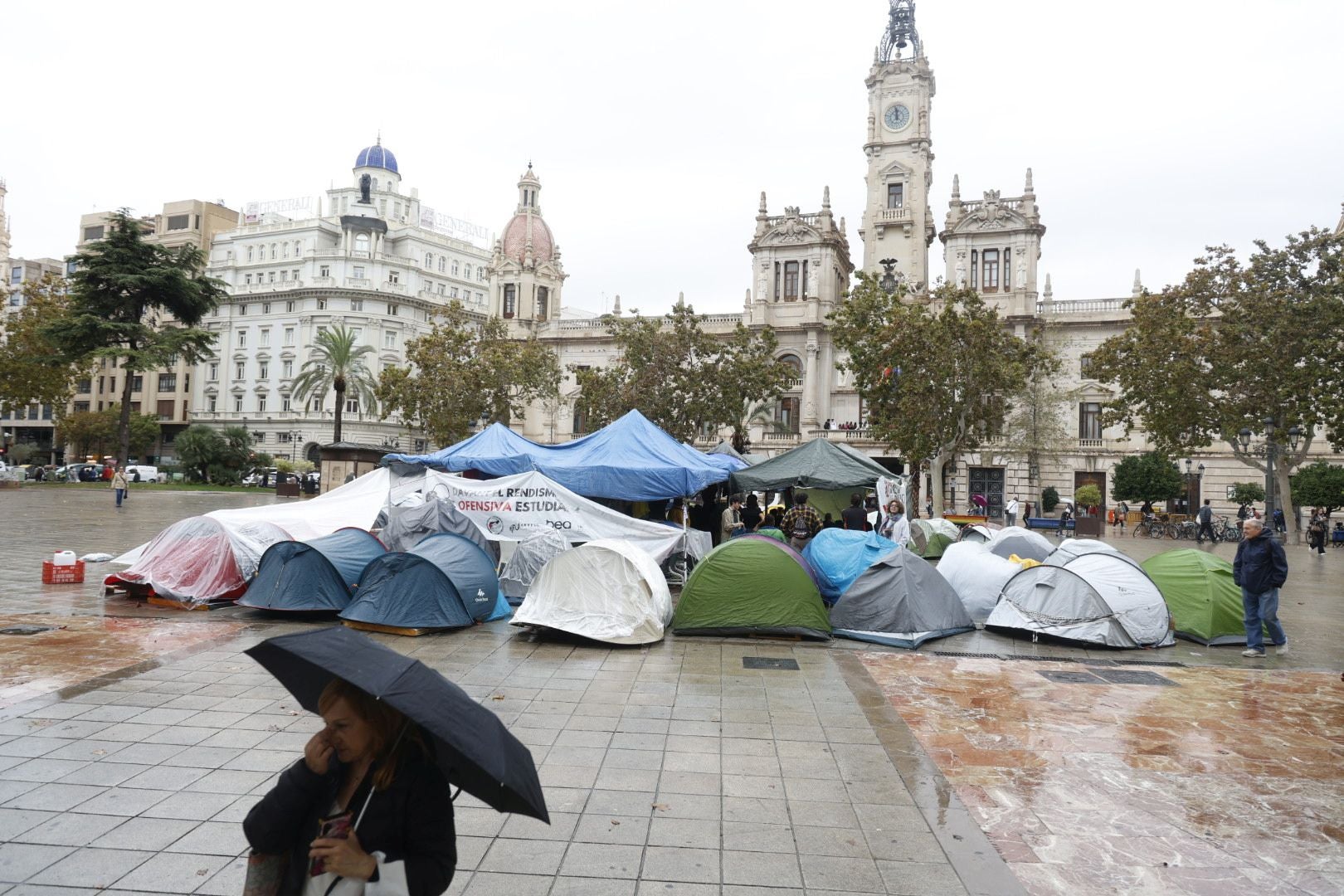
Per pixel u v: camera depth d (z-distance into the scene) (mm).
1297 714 8273
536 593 11070
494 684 8656
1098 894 4660
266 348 77750
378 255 78250
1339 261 31156
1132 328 41969
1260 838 5445
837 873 4773
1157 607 11828
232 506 36000
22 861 4613
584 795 5797
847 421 54344
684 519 16109
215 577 12289
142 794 5555
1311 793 6215
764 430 54219
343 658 2645
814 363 54406
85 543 20406
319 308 75375
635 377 39625
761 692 8609
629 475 15430
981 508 42469
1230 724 7898
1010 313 49531
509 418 49281
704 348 39594
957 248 51000
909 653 10766
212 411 79625
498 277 66688
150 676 8391
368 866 2559
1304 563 25859
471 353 47750
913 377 31453
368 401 63625
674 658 10078
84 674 8430
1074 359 49969
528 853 4910
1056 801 5965
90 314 46906
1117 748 7133
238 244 81812
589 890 4492
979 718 7930
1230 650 11633
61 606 12039
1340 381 31312
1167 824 5625
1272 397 31859
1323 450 45500
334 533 12672
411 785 2668
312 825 2697
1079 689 9141
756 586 11406
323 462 32344
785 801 5777
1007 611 12234
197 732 6781
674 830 5270
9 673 8430
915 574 11773
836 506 24672
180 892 4328
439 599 11188
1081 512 45719
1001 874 4820
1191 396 33250
